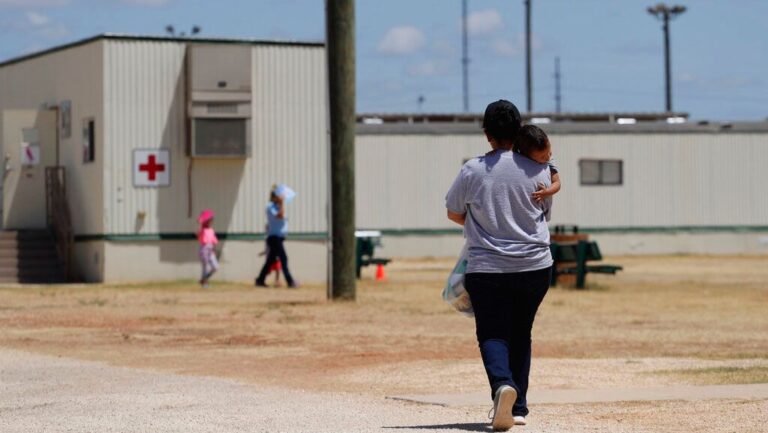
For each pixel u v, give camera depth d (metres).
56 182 62.34
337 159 47.19
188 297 50.06
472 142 95.00
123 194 59.28
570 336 35.78
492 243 17.17
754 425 18.48
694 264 86.38
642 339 34.91
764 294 54.28
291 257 61.28
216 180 60.41
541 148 17.30
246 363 29.17
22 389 23.94
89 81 60.38
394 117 99.62
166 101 59.88
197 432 17.95
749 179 99.81
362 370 27.48
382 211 94.12
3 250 60.91
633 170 98.19
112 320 40.25
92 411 20.55
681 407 20.55
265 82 60.94
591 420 19.12
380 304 46.53
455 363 28.42
